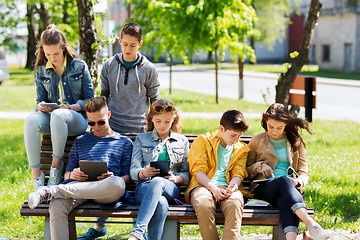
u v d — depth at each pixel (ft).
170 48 55.98
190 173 14.33
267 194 13.46
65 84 15.21
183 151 14.44
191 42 49.21
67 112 14.14
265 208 13.21
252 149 14.64
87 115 14.05
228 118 13.48
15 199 19.83
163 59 184.85
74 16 83.51
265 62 162.30
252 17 49.62
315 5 32.48
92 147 14.29
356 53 116.47
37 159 14.33
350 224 16.80
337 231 16.38
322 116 46.34
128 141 14.62
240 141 15.58
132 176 13.83
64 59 15.05
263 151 14.44
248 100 59.72
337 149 29.84
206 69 131.95
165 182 13.23
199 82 91.45
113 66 15.85
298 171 14.35
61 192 12.51
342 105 55.57
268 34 121.29
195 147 14.19
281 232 12.81
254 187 14.44
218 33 48.01
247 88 78.33
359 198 19.48
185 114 44.57
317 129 37.09
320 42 126.52
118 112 16.06
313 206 18.72
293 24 149.79
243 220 12.78
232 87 80.43
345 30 118.62
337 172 23.98
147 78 16.01
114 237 16.20
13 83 84.79
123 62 15.79
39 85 15.42
